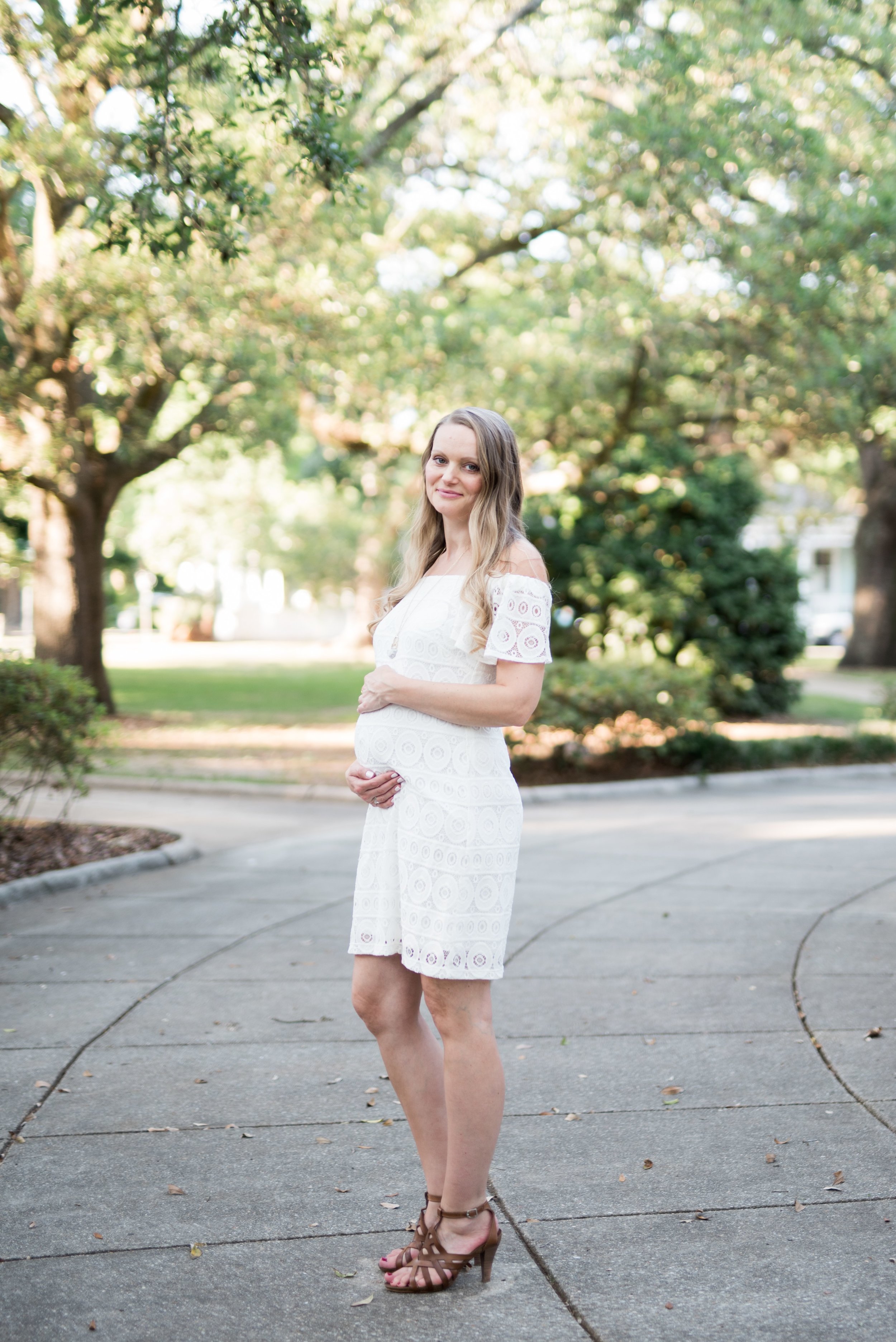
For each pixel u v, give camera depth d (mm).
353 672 27297
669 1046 4223
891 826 9180
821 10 11516
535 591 2670
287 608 49219
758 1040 4273
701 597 17328
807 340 13016
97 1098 3738
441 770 2648
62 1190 3098
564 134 14039
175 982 5055
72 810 9859
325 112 6652
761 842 8484
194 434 16328
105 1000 4789
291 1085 3852
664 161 11906
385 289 13320
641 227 13094
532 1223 2928
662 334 13742
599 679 12562
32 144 9195
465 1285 2652
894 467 28172
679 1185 3131
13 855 7414
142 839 8156
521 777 12211
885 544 29000
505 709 2617
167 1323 2480
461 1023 2627
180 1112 3625
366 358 12953
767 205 12297
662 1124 3531
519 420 15336
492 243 15867
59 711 7957
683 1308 2545
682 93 11812
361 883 2764
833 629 43094
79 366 13891
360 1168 3238
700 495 16828
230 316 11289
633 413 15742
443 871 2613
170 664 29891
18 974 5164
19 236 13898
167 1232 2875
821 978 5059
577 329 14367
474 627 2672
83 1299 2570
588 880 7148
